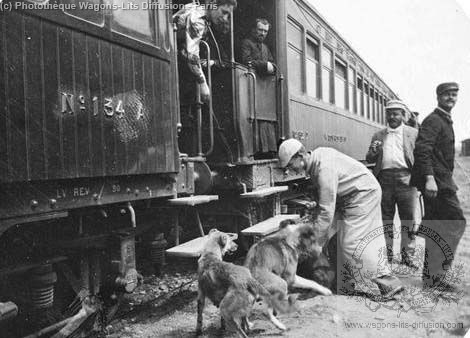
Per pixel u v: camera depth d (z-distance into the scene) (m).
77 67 2.97
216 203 5.75
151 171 3.74
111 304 3.78
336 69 9.12
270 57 6.23
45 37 2.73
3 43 2.46
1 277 3.01
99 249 3.60
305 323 3.75
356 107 10.77
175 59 4.21
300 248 4.01
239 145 5.43
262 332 3.57
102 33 3.21
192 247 3.87
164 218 4.45
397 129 5.74
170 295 4.58
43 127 2.70
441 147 4.73
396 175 5.64
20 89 2.56
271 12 6.34
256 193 5.22
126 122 3.44
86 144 3.03
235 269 3.29
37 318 3.09
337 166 4.47
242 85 5.48
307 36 7.36
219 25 5.32
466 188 12.32
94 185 3.17
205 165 4.80
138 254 4.71
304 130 7.11
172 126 4.08
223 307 3.17
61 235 3.38
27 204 2.66
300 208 7.46
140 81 3.64
